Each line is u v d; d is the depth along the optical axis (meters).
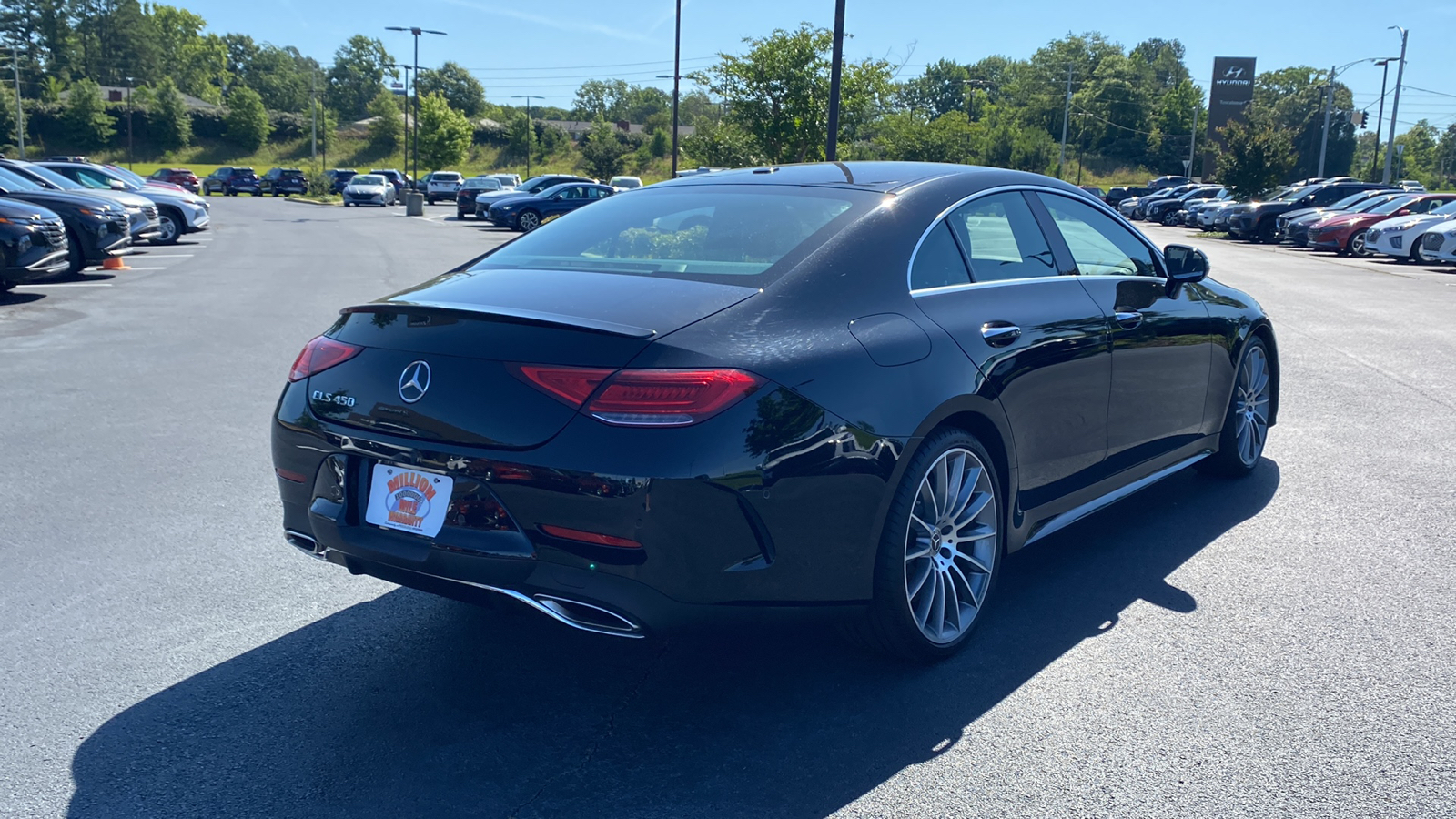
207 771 2.62
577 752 2.72
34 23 140.75
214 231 27.48
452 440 2.64
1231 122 40.50
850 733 2.80
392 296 3.18
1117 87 114.12
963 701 2.98
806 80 20.16
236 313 11.30
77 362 8.37
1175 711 2.90
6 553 4.16
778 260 2.99
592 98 172.88
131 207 18.56
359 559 2.85
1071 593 3.79
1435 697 2.97
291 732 2.82
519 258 3.42
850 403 2.77
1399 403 7.05
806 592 2.76
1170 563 4.09
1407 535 4.39
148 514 4.67
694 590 2.56
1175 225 42.34
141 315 11.10
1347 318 11.78
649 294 2.83
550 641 3.42
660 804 2.47
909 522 3.00
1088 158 113.69
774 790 2.53
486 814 2.44
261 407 6.84
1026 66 124.75
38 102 95.12
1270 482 5.20
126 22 144.62
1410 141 131.62
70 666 3.20
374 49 163.38
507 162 95.00
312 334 9.93
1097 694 3.01
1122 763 2.63
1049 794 2.50
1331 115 92.62
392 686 3.09
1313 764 2.62
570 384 2.54
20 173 16.70
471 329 2.72
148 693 3.03
